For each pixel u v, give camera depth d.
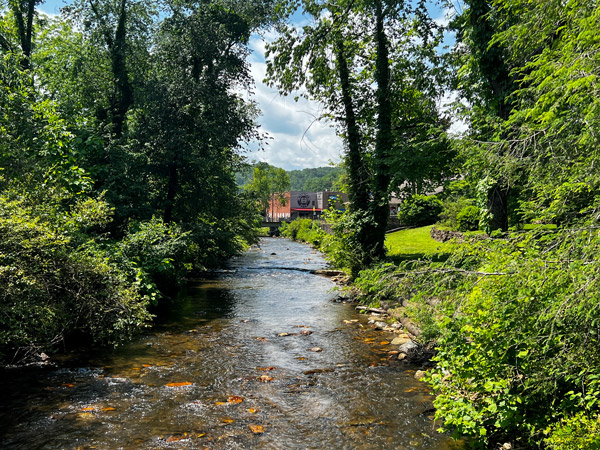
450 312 5.57
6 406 6.26
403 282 6.63
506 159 5.64
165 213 22.22
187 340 10.06
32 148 12.80
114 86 21.52
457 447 5.05
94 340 9.35
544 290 4.29
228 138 22.91
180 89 21.34
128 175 17.58
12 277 7.28
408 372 7.79
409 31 18.72
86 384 7.19
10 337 7.22
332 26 17.58
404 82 18.92
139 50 22.70
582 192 5.01
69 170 12.59
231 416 6.02
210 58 23.36
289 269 25.11
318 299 15.62
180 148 20.59
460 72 12.73
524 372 4.66
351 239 18.14
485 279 4.98
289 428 5.64
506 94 11.38
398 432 5.47
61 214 10.26
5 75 14.57
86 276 9.02
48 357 8.52
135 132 20.64
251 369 8.04
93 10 21.17
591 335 4.02
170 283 16.53
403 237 28.97
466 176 11.77
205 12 23.16
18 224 7.72
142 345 9.62
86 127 16.09
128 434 5.44
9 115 12.96
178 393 6.85
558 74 4.36
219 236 22.61
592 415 3.88
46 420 5.82
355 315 12.91
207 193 23.38
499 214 11.69
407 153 16.27
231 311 13.49
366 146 19.33
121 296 9.37
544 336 4.29
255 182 88.25
